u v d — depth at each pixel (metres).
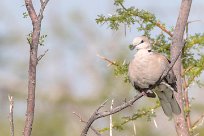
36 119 24.12
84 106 24.20
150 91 11.09
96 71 24.27
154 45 12.20
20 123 24.30
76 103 24.38
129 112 15.52
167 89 10.93
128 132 16.39
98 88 23.44
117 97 17.92
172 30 12.10
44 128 23.86
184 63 11.92
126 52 21.12
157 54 11.06
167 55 12.29
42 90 25.78
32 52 7.80
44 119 24.20
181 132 11.00
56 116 24.36
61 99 25.05
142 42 11.19
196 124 12.28
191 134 11.50
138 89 11.36
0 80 27.55
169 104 11.13
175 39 10.89
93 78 24.11
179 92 10.97
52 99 25.33
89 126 8.26
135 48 11.20
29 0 7.91
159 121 19.06
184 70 11.71
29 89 7.79
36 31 7.83
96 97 23.55
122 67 12.03
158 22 11.91
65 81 25.56
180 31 10.90
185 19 10.94
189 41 11.71
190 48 11.85
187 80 11.90
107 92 22.16
